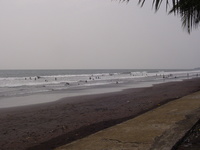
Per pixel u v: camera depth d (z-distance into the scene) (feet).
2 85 108.27
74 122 27.84
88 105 42.80
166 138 12.89
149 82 124.57
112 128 16.44
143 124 16.72
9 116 33.96
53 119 30.42
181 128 14.53
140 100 45.57
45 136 22.17
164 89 72.18
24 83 126.21
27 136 22.65
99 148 12.44
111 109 36.65
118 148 12.18
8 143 20.62
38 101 52.01
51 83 122.72
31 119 31.17
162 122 16.71
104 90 78.48
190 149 11.42
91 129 23.47
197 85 83.41
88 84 112.78
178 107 22.53
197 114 17.98
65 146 13.46
